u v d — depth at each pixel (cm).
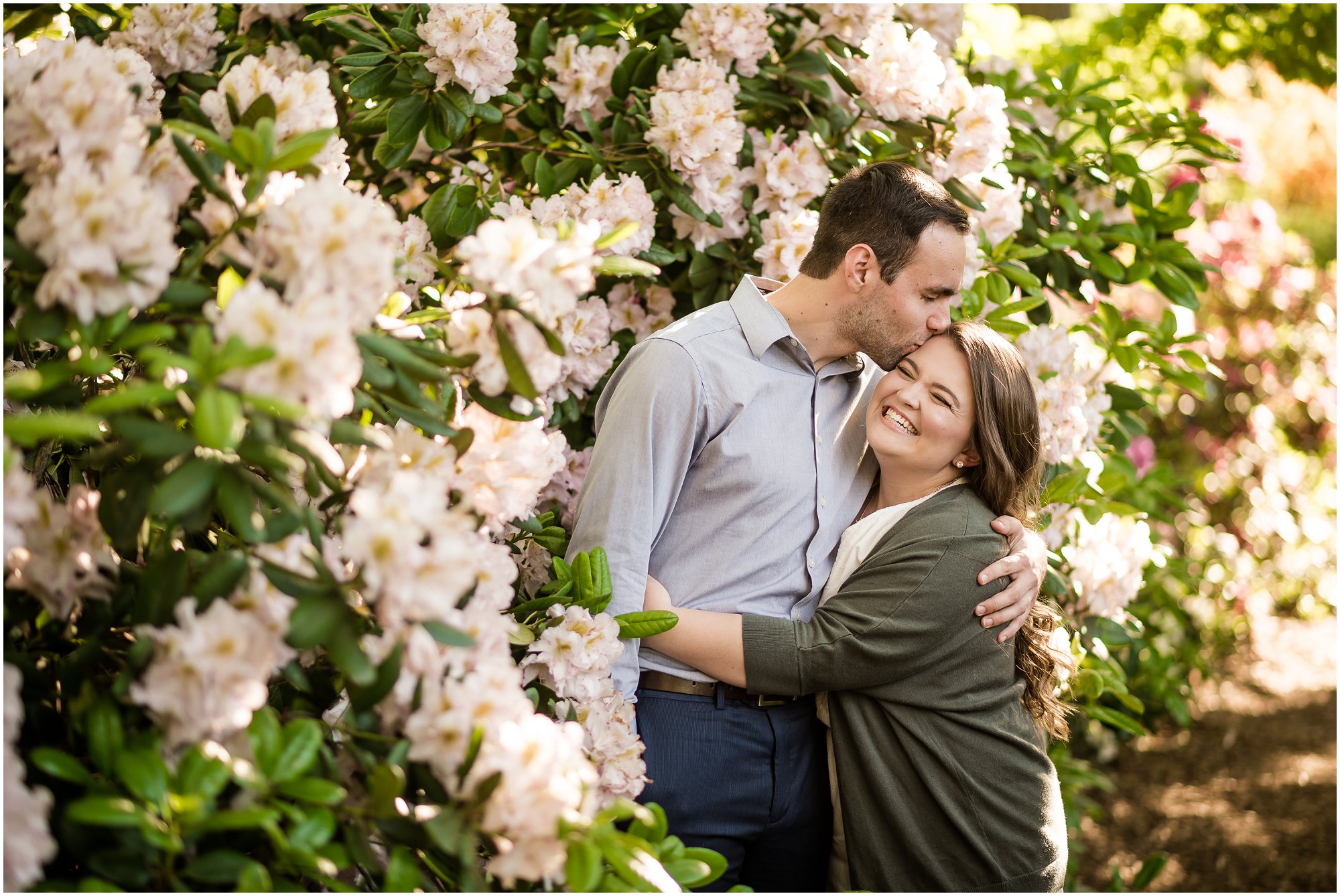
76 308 102
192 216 121
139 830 101
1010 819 179
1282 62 485
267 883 99
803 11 240
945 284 186
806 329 191
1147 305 480
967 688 183
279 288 113
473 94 203
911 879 180
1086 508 240
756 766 184
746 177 230
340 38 233
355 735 116
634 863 112
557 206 206
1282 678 498
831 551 195
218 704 103
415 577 105
